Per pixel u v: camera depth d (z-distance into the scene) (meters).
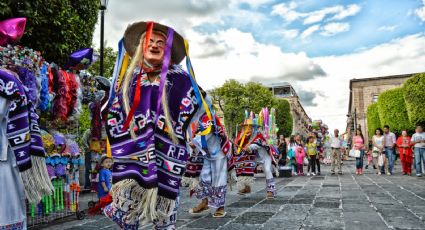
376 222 4.50
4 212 2.67
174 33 2.62
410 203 6.06
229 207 6.00
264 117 8.51
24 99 2.87
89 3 7.45
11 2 5.72
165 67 2.45
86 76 5.53
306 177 13.14
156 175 2.33
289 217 4.96
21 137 2.81
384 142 13.73
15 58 3.97
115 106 2.51
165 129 2.46
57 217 5.11
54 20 6.30
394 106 24.73
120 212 2.40
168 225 2.50
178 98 2.57
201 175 5.20
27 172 2.83
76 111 5.18
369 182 10.26
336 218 4.80
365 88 57.28
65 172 5.00
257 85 38.19
